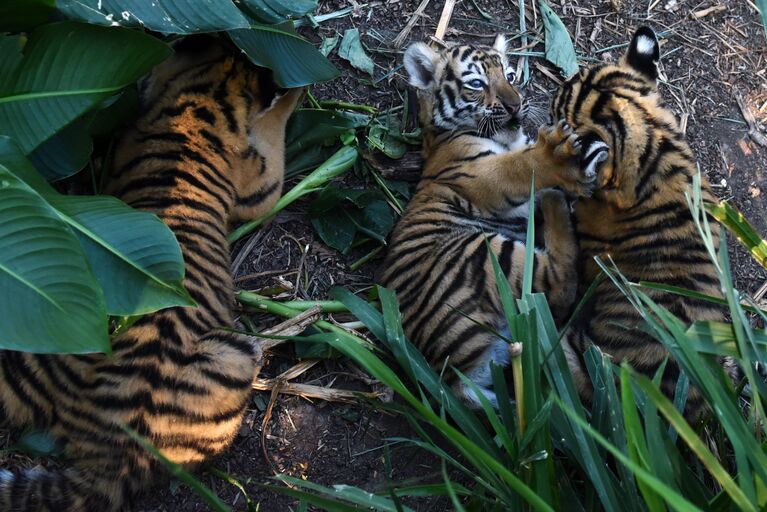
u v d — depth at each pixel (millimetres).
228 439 3801
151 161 4125
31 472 3588
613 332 4137
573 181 4516
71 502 3553
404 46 5418
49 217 2959
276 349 4324
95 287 2947
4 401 3783
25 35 3719
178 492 3850
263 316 4434
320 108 4969
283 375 4211
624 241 4332
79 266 2947
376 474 4062
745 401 4250
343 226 4742
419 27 5516
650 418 2816
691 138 5359
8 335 2865
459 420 3588
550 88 5523
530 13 5688
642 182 4234
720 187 5242
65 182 4410
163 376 3539
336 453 4109
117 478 3559
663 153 4234
